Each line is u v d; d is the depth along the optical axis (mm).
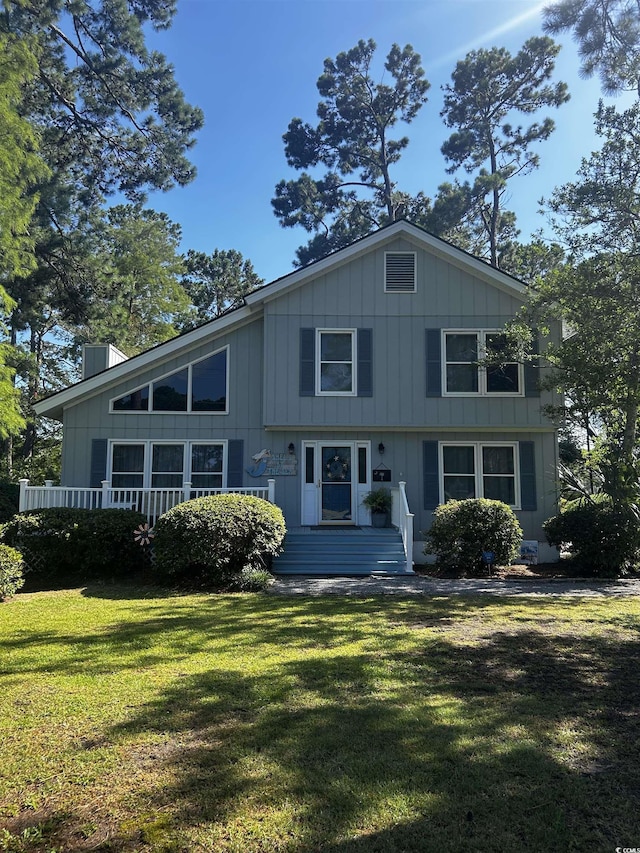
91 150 22922
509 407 14461
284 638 6578
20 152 13594
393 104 30812
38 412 14633
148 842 2740
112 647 6137
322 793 3158
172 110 22469
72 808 3027
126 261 31453
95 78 21672
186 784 3256
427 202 31859
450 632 6922
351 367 14648
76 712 4301
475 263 14602
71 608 8305
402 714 4289
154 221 36062
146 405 14773
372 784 3256
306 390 14445
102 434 14641
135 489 12656
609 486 9656
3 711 4320
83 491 12867
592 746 3787
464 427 14414
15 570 9328
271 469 14594
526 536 14352
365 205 33219
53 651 5980
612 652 6090
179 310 34000
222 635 6699
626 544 11781
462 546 12164
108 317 23562
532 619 7664
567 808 3061
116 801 3088
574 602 8938
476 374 14625
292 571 12000
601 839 2799
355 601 8953
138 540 11203
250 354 15031
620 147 10664
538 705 4523
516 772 3418
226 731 3967
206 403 14852
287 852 2670
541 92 26078
